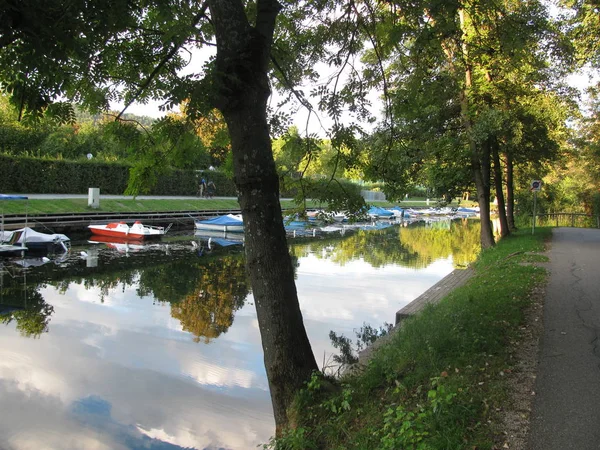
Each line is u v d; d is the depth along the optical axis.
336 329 11.30
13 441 6.26
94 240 28.62
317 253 25.66
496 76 17.12
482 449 3.86
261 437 6.43
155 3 5.26
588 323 7.32
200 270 19.81
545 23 9.93
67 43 4.19
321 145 8.16
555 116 19.67
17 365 8.88
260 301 5.27
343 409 4.96
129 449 6.11
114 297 14.69
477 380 5.18
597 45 13.12
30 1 3.91
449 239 34.12
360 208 7.46
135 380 8.27
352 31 8.33
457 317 7.45
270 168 5.18
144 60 6.63
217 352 9.72
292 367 5.23
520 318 7.52
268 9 5.31
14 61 4.52
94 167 38.56
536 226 31.55
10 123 37.72
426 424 4.12
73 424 6.73
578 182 39.78
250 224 5.21
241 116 5.04
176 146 7.04
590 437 4.02
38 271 18.97
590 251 16.48
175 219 36.84
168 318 12.31
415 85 8.63
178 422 6.84
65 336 10.66
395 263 22.20
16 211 28.12
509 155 23.30
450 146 18.47
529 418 4.34
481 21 8.98
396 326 9.77
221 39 4.99
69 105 6.20
